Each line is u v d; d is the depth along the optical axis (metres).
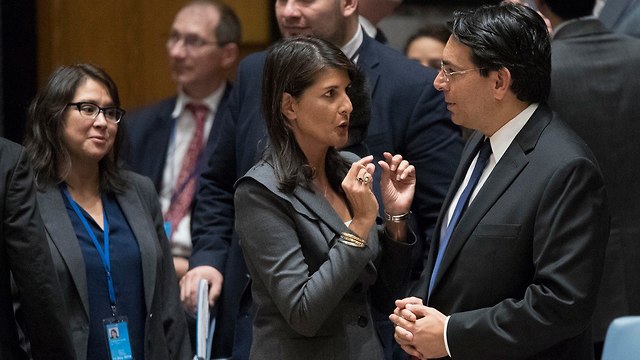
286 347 9.12
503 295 8.88
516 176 8.88
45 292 10.04
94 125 11.24
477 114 9.12
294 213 9.08
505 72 8.93
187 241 14.27
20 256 9.97
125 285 11.18
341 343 9.12
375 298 9.78
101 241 11.20
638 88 11.43
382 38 14.25
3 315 9.99
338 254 8.87
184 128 14.97
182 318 11.70
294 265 8.95
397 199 9.54
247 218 9.12
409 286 10.91
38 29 18.34
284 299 8.90
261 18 18.47
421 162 11.99
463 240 8.98
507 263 8.80
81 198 11.38
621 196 11.41
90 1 18.48
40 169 11.16
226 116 12.64
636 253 11.43
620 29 12.87
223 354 12.31
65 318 10.20
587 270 8.52
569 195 8.59
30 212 10.04
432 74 12.22
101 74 11.52
